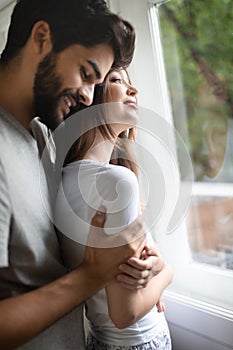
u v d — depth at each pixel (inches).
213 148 41.3
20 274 26.3
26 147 27.2
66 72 27.3
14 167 25.4
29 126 28.8
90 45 27.4
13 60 27.5
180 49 41.9
